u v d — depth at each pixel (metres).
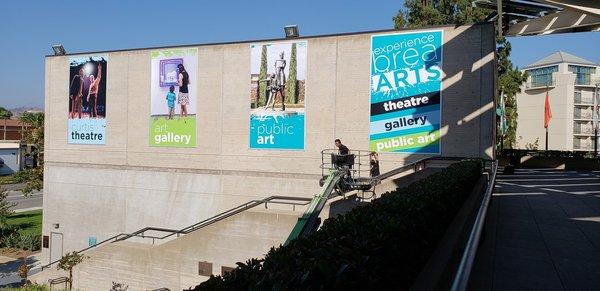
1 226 29.66
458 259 6.09
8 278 20.70
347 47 20.61
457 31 18.78
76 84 26.61
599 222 11.62
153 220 24.11
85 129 26.27
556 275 7.18
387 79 19.91
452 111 18.73
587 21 17.52
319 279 3.33
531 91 75.62
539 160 37.75
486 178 13.62
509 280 6.93
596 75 72.88
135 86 24.95
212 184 22.92
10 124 73.12
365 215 5.29
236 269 4.33
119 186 25.12
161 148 24.20
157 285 14.76
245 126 22.38
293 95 21.45
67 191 26.50
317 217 13.51
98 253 15.70
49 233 26.73
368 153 20.11
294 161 21.33
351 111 20.47
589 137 71.38
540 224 11.34
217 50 23.06
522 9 18.66
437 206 6.22
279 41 21.83
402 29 19.66
